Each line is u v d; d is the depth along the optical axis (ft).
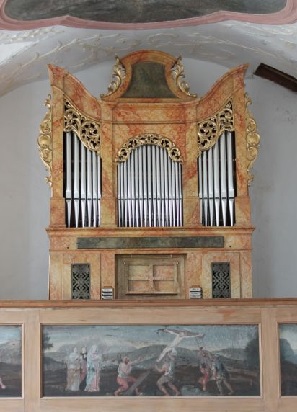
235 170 44.50
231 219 44.06
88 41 46.34
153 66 45.50
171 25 44.93
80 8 41.47
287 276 50.29
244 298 41.42
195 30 45.70
